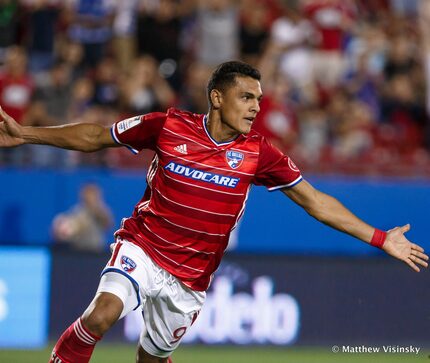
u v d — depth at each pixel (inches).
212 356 1469.0
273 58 2022.6
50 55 1975.9
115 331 1565.0
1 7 1989.4
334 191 1743.4
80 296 1581.0
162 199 868.0
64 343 839.1
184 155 858.1
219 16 2011.6
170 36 2017.7
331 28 2097.7
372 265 1625.2
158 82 1948.8
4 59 1967.3
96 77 1925.4
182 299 902.4
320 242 1724.9
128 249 877.2
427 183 1771.7
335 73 2085.4
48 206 1681.8
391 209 1756.9
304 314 1604.3
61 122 1833.2
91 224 1651.1
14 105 1815.9
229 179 861.8
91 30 2003.0
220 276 1579.7
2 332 1556.3
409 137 2017.7
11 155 1690.5
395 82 2060.8
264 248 1713.8
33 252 1574.8
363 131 1971.0
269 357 1481.3
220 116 856.9
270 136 1843.0
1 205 1673.2
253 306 1588.3
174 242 876.6
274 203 1720.0
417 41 2177.7
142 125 863.7
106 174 1700.3
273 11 2118.6
